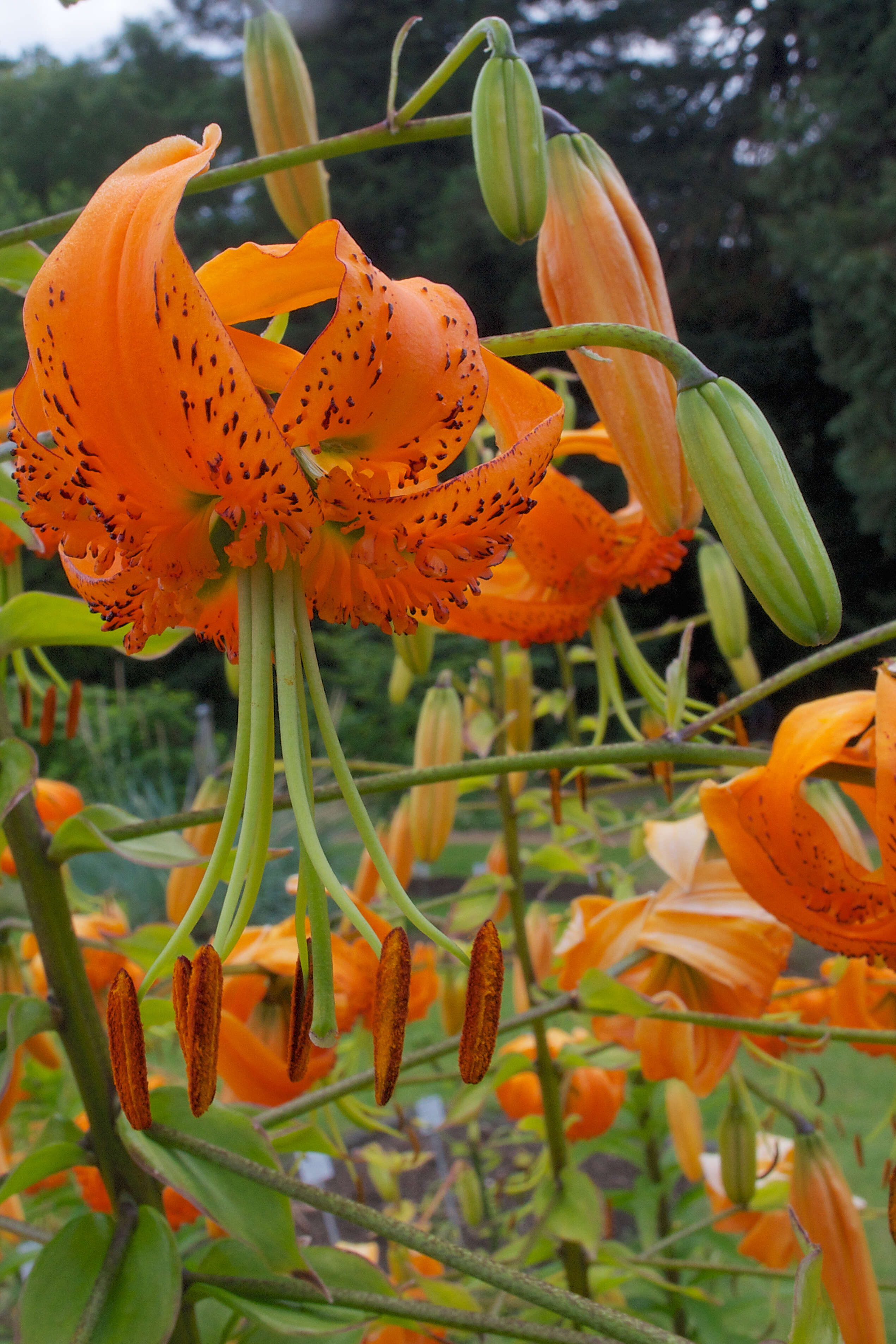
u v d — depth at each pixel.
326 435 0.22
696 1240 0.64
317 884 0.24
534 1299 0.24
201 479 0.22
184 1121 0.28
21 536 0.29
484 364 0.23
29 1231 0.29
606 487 2.95
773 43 3.41
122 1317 0.26
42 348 0.22
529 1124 0.52
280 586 0.24
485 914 0.51
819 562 0.24
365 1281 0.29
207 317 0.21
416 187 3.32
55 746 1.81
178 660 3.07
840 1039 0.31
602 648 0.35
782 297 3.41
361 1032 0.42
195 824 0.29
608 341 0.24
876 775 0.27
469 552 0.23
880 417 2.87
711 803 0.29
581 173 0.30
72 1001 0.29
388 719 2.35
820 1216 0.34
